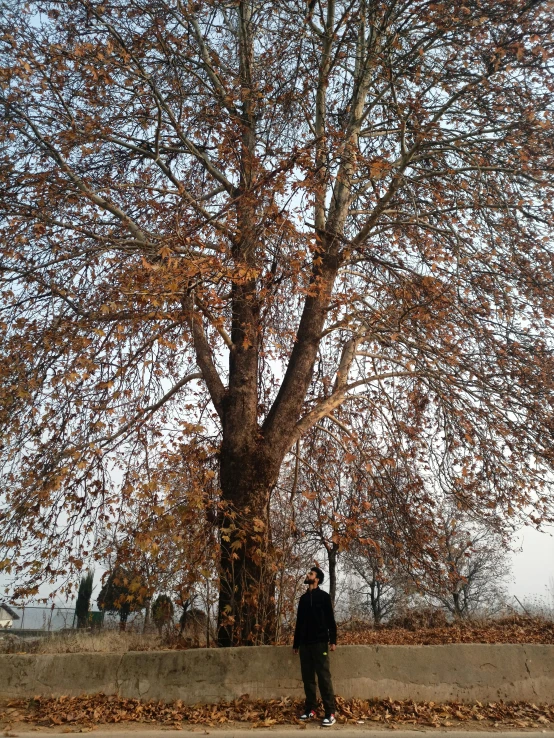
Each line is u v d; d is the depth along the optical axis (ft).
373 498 35.42
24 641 43.19
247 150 34.19
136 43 34.47
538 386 34.19
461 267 34.91
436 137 33.35
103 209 34.30
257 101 35.01
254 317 31.76
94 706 21.93
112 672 22.98
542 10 33.04
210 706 21.98
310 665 21.33
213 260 26.48
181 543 24.57
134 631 39.52
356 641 42.57
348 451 34.04
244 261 28.89
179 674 22.68
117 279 29.14
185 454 27.50
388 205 37.68
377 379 34.55
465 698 22.26
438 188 33.94
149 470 25.93
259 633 24.93
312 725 20.16
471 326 34.58
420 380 35.68
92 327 26.94
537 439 33.45
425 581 35.24
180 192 32.73
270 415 30.48
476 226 35.27
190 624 26.78
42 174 31.81
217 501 25.89
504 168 33.40
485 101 34.30
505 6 33.24
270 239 29.53
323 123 38.34
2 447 27.66
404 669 22.70
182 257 28.19
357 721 20.63
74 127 32.30
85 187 32.35
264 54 36.76
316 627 21.39
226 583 26.03
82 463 25.21
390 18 35.14
